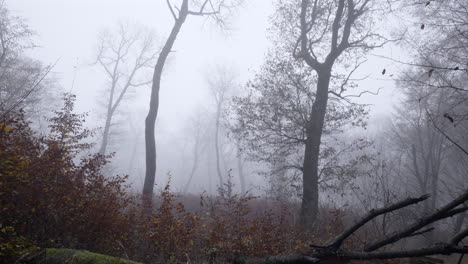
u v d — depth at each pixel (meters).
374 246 3.59
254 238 6.03
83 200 5.75
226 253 5.55
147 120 12.75
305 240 6.91
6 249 3.99
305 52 14.20
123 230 6.01
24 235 4.85
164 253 5.72
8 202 4.75
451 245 2.91
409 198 2.98
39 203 4.94
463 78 8.72
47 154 5.90
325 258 3.56
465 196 3.00
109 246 5.59
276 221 8.36
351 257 3.42
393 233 3.49
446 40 8.59
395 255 3.24
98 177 6.56
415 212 7.44
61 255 3.79
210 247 5.80
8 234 4.52
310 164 12.80
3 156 4.90
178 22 14.28
